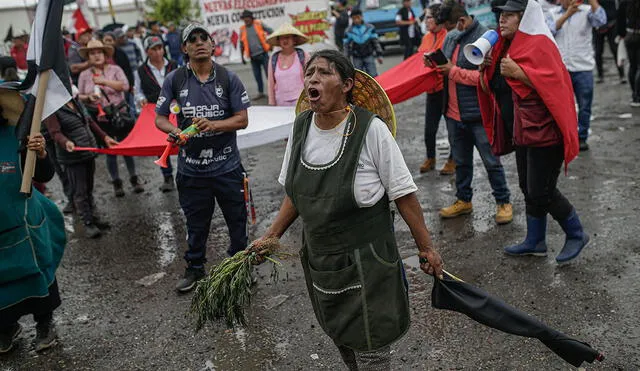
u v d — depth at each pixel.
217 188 4.34
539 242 4.54
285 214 2.81
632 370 3.17
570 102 4.02
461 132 5.34
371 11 18.59
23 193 3.64
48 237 3.88
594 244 4.66
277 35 6.91
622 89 10.39
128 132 7.30
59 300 3.98
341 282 2.57
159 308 4.44
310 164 2.52
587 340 3.47
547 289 4.09
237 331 3.96
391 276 2.59
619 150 6.95
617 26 9.48
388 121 2.62
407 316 2.68
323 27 12.46
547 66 3.94
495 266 4.52
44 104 3.56
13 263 3.62
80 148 5.68
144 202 7.23
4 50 17.88
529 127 4.05
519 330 2.61
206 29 4.08
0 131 3.62
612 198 5.53
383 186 2.53
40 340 3.95
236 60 13.30
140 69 7.15
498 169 5.18
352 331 2.61
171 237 6.00
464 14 4.98
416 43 14.85
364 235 2.54
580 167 6.51
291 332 3.88
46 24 3.50
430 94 6.68
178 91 4.20
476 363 3.36
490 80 4.45
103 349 3.93
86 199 6.14
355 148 2.44
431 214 5.73
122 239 6.06
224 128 4.09
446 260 4.72
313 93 2.43
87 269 5.37
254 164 8.24
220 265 2.81
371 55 11.32
